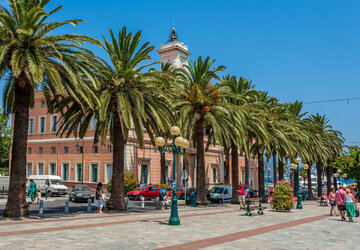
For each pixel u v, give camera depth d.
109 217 16.28
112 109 20.11
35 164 47.62
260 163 34.34
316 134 43.91
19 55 13.68
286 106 37.09
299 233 12.08
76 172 43.34
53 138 46.19
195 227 13.05
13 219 14.33
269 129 31.45
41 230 11.06
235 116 24.52
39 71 13.73
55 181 37.78
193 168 48.88
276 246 9.30
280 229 13.09
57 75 14.34
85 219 15.09
